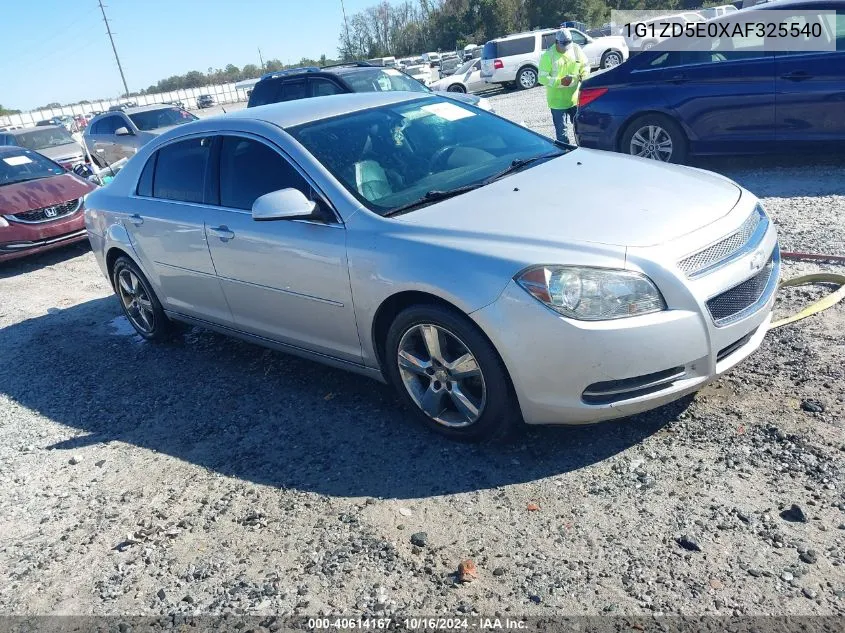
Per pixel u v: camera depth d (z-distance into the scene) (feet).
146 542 10.39
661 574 8.32
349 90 35.60
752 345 10.78
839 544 8.36
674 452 10.44
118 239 17.15
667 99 24.99
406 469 11.09
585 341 9.58
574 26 115.44
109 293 24.25
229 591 9.14
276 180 13.21
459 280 10.27
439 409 11.57
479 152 14.02
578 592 8.26
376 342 12.03
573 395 9.95
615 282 9.60
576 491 9.96
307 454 12.00
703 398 11.62
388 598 8.60
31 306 24.04
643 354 9.59
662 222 10.44
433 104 15.33
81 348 19.08
